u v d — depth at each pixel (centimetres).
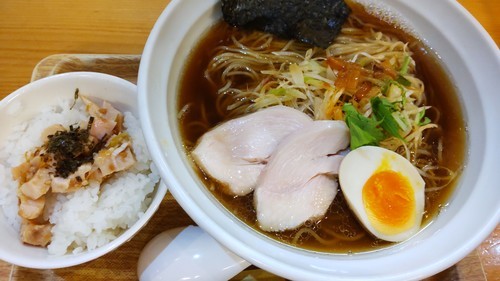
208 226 16
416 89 23
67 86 24
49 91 23
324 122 21
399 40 25
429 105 24
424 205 20
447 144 22
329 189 21
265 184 20
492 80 22
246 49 25
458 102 23
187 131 22
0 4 29
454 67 24
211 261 20
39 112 24
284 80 24
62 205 21
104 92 24
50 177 21
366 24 26
